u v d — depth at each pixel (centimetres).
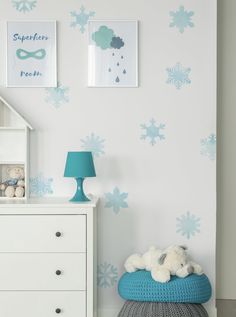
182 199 309
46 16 307
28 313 270
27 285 270
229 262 349
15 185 305
